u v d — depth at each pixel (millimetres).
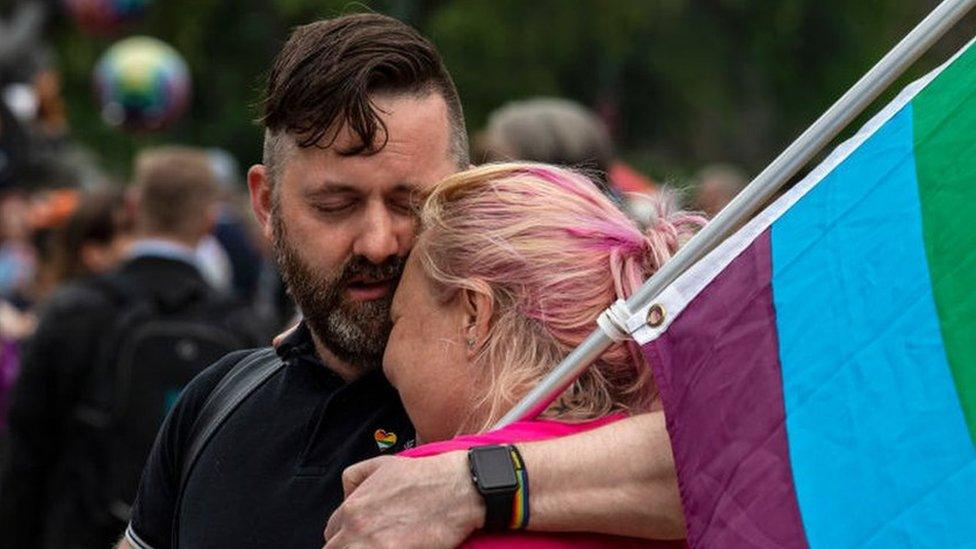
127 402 5137
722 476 2309
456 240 2605
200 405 3004
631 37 22609
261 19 21812
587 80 22266
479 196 2627
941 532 2143
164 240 5281
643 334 2439
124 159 20953
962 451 2152
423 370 2631
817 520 2225
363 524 2434
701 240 2451
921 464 2176
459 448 2480
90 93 21109
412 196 2732
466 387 2602
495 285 2584
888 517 2180
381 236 2715
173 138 21453
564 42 21516
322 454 2809
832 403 2254
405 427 2803
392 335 2686
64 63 20953
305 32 2787
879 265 2285
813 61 23766
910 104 2371
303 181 2754
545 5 21375
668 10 22438
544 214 2594
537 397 2502
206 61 21750
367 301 2760
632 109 23234
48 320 5211
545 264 2568
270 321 5430
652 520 2430
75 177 9961
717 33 23406
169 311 5207
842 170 2391
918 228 2275
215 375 3020
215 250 8406
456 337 2607
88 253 6570
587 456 2434
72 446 5215
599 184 2805
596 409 2578
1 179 9469
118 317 5188
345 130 2701
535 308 2564
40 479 5266
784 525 2242
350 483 2510
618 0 21609
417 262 2660
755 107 23781
